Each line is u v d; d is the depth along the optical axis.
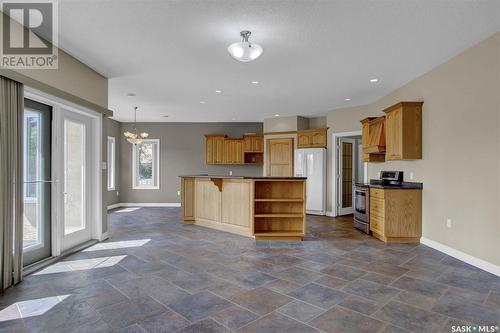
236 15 2.86
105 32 3.21
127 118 8.61
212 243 4.57
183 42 3.46
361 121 6.19
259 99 6.26
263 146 8.64
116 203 8.93
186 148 9.28
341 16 2.87
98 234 4.64
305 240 4.79
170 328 2.12
